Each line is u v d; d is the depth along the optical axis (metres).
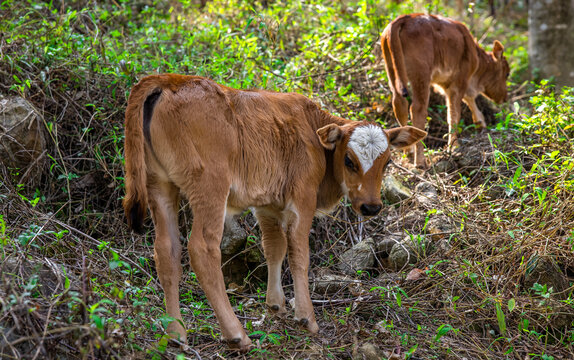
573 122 6.45
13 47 6.20
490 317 4.95
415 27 7.29
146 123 4.03
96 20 7.68
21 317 3.50
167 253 4.11
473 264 5.32
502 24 13.28
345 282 5.29
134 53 7.01
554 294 4.91
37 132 5.55
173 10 9.13
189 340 4.38
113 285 4.34
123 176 5.74
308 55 7.88
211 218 4.09
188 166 4.05
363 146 4.55
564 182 5.60
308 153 4.64
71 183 5.72
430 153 7.04
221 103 4.23
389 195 6.33
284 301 4.86
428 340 4.55
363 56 7.90
